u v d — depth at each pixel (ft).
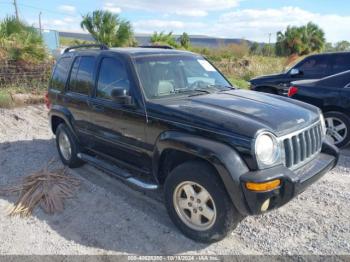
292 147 10.44
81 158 16.01
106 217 12.56
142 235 11.40
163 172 12.03
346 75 19.43
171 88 12.88
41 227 12.01
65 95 16.49
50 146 20.93
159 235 11.39
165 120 11.23
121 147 13.39
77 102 15.48
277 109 11.47
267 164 9.66
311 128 11.53
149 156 12.17
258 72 62.03
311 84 20.47
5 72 37.58
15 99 32.12
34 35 43.24
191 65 14.58
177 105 11.45
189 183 10.70
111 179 15.85
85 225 12.07
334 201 13.44
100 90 14.23
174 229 11.72
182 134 10.73
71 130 16.46
